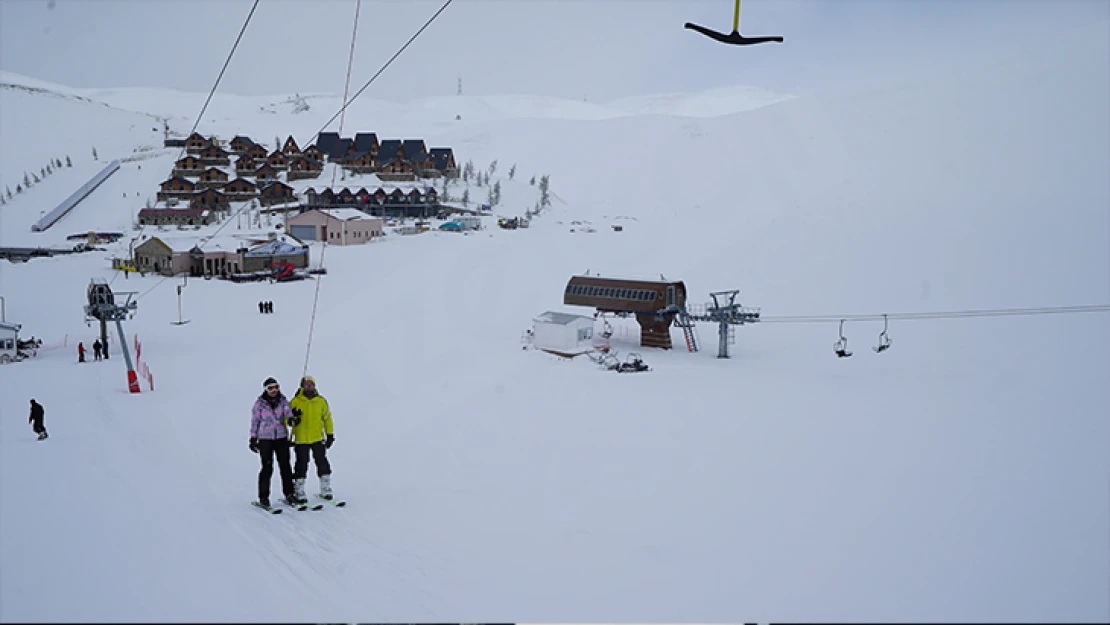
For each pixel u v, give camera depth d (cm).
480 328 5753
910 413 3089
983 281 6650
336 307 6222
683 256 9138
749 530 1548
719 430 2755
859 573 1295
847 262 7819
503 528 1444
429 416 2962
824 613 1094
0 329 4325
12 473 1348
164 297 6481
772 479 2030
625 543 1416
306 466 1374
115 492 1218
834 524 1614
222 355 4400
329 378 3800
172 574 853
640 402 3372
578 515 1612
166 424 2520
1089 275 6475
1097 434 2655
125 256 8250
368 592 943
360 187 12950
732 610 1081
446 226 11419
